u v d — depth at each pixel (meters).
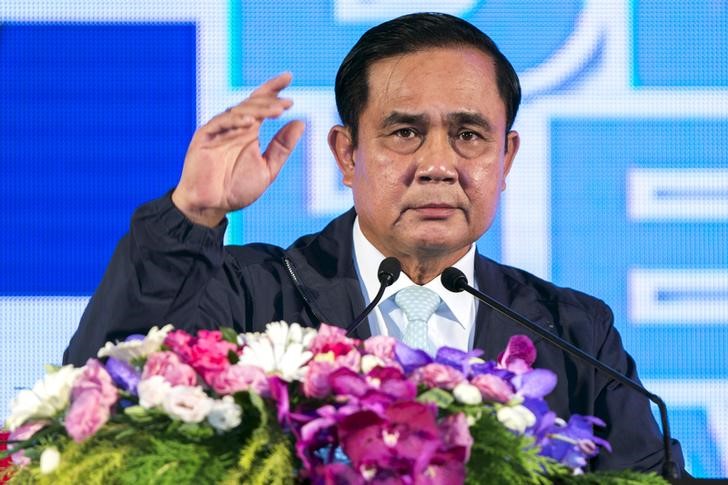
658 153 9.21
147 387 3.74
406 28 6.06
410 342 6.01
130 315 4.95
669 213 9.18
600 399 6.18
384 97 6.00
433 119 5.93
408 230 5.97
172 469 3.64
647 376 9.10
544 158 9.18
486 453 3.75
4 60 9.24
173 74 9.26
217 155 4.89
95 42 9.26
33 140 9.23
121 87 9.26
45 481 3.73
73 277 9.19
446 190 5.91
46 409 3.89
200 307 5.99
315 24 9.18
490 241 9.16
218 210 4.94
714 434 9.05
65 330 9.14
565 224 9.18
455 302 6.19
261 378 3.77
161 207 4.88
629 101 9.22
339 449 3.77
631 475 4.08
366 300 6.25
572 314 6.37
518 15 9.23
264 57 9.19
